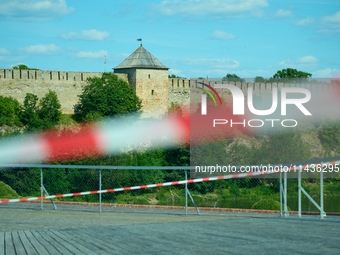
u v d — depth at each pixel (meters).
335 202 32.09
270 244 7.58
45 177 33.78
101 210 15.98
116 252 7.24
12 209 16.44
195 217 13.56
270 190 30.48
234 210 16.23
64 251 7.46
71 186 35.66
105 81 71.75
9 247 7.99
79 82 72.00
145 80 74.38
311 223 10.95
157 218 13.23
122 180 36.25
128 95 72.19
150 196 35.62
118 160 55.34
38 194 32.31
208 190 33.75
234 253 6.85
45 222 12.04
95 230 9.99
